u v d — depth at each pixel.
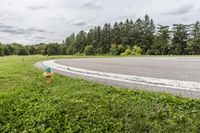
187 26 90.12
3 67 20.41
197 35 87.56
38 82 11.13
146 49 99.88
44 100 7.78
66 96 8.10
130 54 91.19
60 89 9.41
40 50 127.56
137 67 21.34
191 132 5.02
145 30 102.25
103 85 10.10
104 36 114.81
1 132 5.98
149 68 19.98
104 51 112.69
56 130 5.82
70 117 6.30
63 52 122.50
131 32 105.19
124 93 8.31
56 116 6.39
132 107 6.57
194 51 87.50
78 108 6.75
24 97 8.27
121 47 100.69
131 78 12.70
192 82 10.80
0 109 7.10
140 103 6.95
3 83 10.97
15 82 11.24
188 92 8.52
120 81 11.70
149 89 9.23
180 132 5.06
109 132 5.49
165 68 19.81
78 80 11.81
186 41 89.88
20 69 17.83
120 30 111.12
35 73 15.02
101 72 16.25
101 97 7.82
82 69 19.14
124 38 105.62
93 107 6.82
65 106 6.93
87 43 123.38
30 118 6.48
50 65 24.97
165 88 9.45
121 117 6.08
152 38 100.81
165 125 5.41
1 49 108.25
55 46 119.06
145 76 13.54
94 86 9.97
